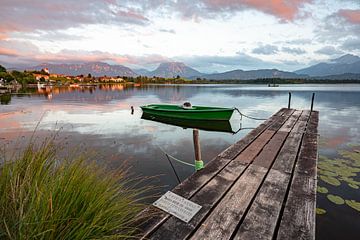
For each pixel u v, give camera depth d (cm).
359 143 679
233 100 2609
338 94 3444
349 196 353
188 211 187
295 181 253
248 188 235
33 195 136
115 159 562
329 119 1166
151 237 156
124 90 5425
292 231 164
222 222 175
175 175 477
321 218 302
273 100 2569
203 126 1131
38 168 171
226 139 820
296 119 754
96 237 138
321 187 381
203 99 2791
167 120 1296
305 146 410
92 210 146
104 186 176
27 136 788
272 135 503
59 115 1391
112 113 1507
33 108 1736
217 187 236
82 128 991
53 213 130
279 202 206
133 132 922
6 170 161
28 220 122
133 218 172
